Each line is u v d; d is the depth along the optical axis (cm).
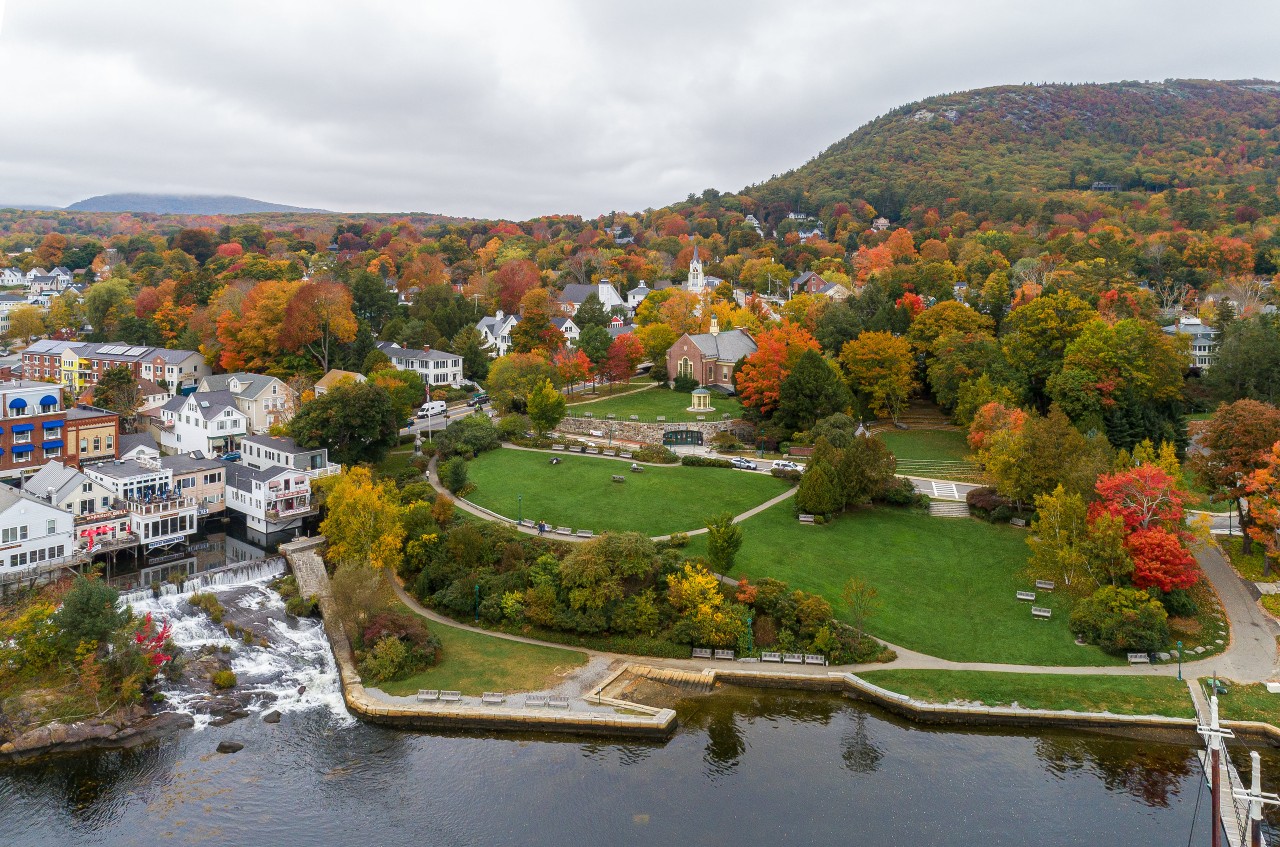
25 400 10756
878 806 5803
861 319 15738
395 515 9112
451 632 8219
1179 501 8238
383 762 6291
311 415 11238
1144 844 5416
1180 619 8044
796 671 7500
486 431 12450
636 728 6650
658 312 19275
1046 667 7450
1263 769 6175
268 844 5384
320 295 15775
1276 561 8838
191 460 10944
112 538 9450
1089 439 10112
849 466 10050
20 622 6756
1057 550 8312
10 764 6125
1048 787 6016
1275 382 12544
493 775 6144
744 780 6094
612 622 8056
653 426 13112
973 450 11775
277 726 6744
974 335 13525
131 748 6359
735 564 8775
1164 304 19825
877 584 8612
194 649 7669
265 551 10131
